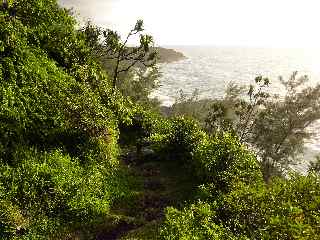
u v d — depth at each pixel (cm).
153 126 3722
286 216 1536
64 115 2750
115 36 4159
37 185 2192
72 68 3384
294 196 1672
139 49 4134
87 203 2267
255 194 1706
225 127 4841
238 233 1600
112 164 2831
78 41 3666
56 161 2452
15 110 2500
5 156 2280
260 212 1625
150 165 3109
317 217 1505
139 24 4106
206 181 2648
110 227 2208
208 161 2656
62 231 2069
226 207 1741
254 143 6500
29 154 2392
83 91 3094
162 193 2686
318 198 1603
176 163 3144
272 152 6369
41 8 3416
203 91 18738
